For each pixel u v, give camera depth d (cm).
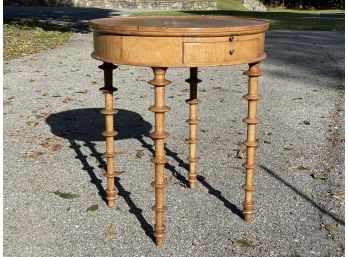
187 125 546
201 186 397
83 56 942
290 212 356
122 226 339
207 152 468
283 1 3475
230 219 346
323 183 402
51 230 335
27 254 309
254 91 323
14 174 419
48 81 745
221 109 608
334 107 615
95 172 424
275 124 551
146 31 286
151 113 595
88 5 2297
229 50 296
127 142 496
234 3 2691
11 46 1021
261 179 410
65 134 519
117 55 300
